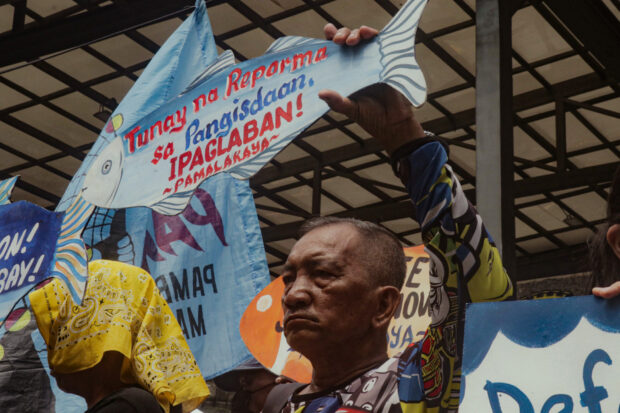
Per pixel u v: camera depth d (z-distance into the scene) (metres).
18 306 3.03
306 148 12.16
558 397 1.28
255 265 2.76
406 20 1.69
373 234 1.72
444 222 1.58
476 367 1.35
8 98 11.38
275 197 13.33
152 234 3.01
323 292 1.64
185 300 2.88
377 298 1.66
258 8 9.91
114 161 2.56
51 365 2.12
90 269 2.21
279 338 2.63
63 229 2.50
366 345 1.65
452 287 1.58
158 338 2.14
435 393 1.53
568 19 8.82
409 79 1.61
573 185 11.38
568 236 13.46
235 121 2.30
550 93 10.80
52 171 12.75
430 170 1.60
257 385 2.84
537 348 1.32
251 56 10.72
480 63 5.05
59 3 9.85
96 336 2.08
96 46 10.37
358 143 11.94
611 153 11.66
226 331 2.76
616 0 8.84
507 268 4.40
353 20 9.88
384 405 1.54
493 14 5.11
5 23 10.09
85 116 11.62
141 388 2.05
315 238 1.70
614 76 9.48
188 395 2.09
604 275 1.45
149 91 3.16
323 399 1.61
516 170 12.29
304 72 2.10
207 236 2.88
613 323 1.28
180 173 2.40
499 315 1.36
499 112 4.86
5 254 2.67
